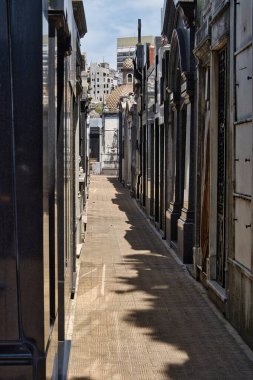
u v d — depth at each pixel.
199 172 8.94
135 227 15.61
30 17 2.59
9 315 2.63
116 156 47.72
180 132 11.42
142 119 20.56
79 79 9.85
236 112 6.48
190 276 9.30
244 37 6.07
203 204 8.55
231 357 5.66
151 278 9.16
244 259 6.08
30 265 2.63
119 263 10.39
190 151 9.88
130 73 49.78
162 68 13.86
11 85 2.60
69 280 6.48
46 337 2.73
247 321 5.96
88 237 13.64
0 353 2.62
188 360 5.56
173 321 6.86
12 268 2.63
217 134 7.80
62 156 4.76
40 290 2.63
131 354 5.70
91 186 32.12
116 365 5.39
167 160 12.94
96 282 8.85
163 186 13.84
